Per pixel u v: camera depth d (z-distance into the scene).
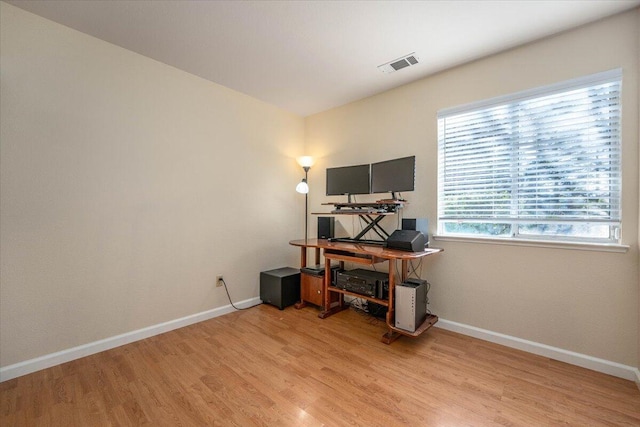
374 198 3.13
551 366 1.94
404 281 2.45
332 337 2.39
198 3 1.74
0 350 1.75
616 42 1.82
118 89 2.21
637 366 1.77
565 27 1.95
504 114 2.29
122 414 1.49
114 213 2.20
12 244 1.79
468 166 2.48
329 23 1.92
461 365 1.96
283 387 1.71
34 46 1.85
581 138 1.98
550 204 2.10
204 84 2.75
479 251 2.38
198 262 2.72
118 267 2.22
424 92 2.70
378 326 2.62
